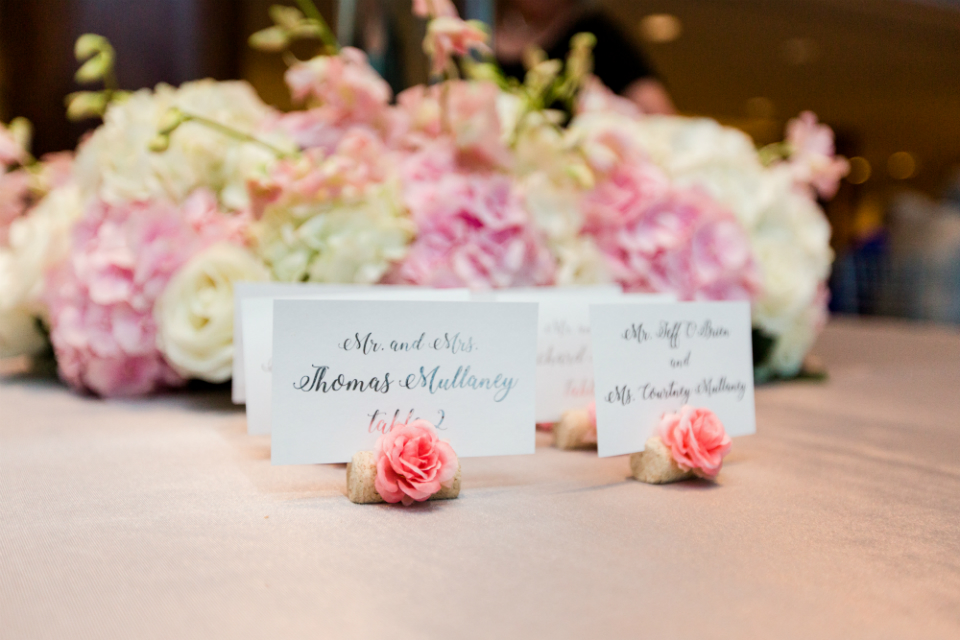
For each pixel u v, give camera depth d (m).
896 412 0.57
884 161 5.14
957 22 2.62
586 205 0.59
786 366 0.65
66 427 0.50
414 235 0.55
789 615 0.33
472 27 0.51
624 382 0.45
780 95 3.82
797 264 0.64
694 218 0.60
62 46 0.88
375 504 0.40
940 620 0.33
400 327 0.43
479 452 0.43
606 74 1.12
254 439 0.48
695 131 0.67
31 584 0.34
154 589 0.34
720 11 2.49
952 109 4.23
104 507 0.39
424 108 0.59
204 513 0.39
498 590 0.34
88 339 0.55
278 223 0.54
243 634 0.32
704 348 0.47
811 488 0.43
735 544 0.37
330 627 0.32
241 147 0.57
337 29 0.69
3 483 0.42
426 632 0.32
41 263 0.59
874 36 2.74
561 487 0.43
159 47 0.92
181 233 0.55
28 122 0.90
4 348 0.62
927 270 1.80
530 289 0.52
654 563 0.36
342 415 0.42
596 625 0.32
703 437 0.43
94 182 0.58
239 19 1.03
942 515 0.40
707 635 0.32
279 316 0.41
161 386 0.59
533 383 0.44
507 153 0.57
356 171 0.54
